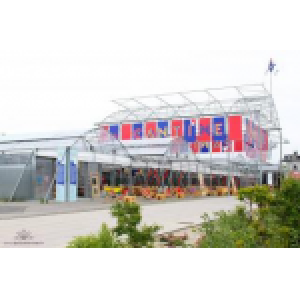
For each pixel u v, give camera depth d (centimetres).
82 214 1758
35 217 1603
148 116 5297
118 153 2869
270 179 4672
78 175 2627
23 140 2564
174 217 1714
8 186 2380
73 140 2478
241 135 4631
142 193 3028
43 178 2447
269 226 906
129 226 817
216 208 2155
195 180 3853
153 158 3133
